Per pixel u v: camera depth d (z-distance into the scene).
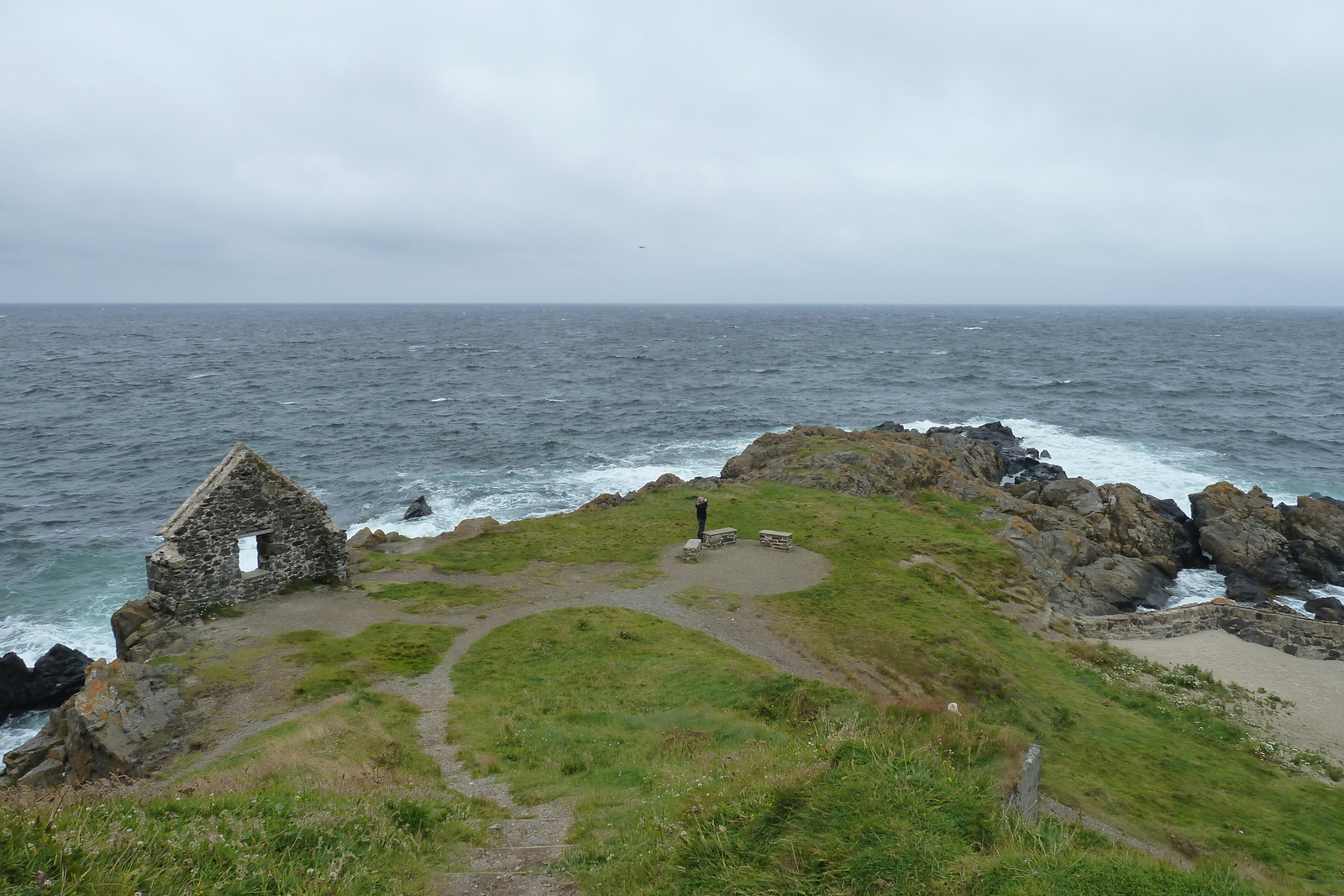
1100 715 21.94
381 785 12.62
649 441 72.25
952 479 44.47
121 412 87.75
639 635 23.28
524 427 78.75
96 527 49.78
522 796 13.28
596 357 153.88
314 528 26.89
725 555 31.62
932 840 8.38
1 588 39.50
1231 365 136.12
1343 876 14.80
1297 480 58.66
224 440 73.62
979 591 29.78
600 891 8.97
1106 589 35.19
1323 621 29.00
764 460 47.81
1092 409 89.75
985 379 117.44
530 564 30.44
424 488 56.50
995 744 13.05
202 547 23.80
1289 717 23.39
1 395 99.56
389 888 8.73
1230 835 16.03
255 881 7.87
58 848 6.93
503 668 20.98
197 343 188.38
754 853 8.53
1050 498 45.03
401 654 21.48
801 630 24.34
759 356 155.88
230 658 20.89
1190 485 56.75
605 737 16.41
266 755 14.58
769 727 16.45
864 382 114.44
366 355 156.25
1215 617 30.41
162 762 16.16
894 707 15.47
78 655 31.11
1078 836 13.03
